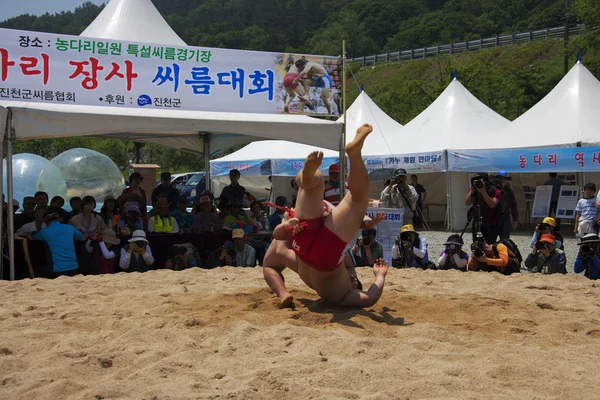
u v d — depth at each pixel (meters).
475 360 4.09
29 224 9.64
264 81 10.41
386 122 21.98
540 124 18.34
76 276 8.24
